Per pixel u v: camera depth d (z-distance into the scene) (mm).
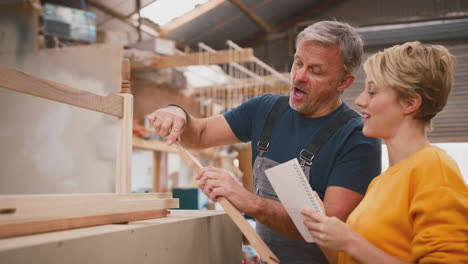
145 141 3281
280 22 6875
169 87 4121
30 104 1832
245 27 6598
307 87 1297
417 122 930
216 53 3377
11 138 1794
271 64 6922
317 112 1371
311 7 6676
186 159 1180
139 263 825
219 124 1570
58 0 3809
